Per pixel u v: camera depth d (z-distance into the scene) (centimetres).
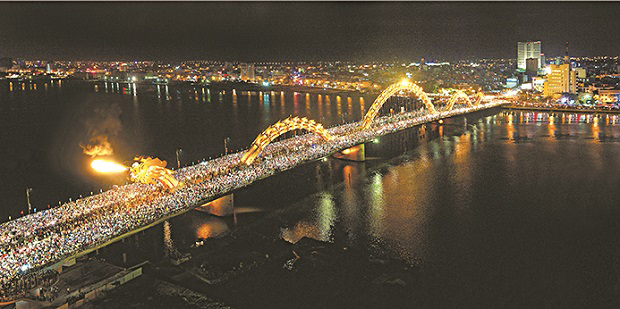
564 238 11081
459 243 10862
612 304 8462
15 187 16175
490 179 15938
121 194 11806
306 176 16200
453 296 8738
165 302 8525
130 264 9744
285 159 15275
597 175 16238
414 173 16825
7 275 8300
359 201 13712
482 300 8612
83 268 9219
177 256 9900
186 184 12469
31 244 9231
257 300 8625
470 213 12712
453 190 14738
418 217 12456
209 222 12056
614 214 12519
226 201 12238
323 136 17600
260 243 10738
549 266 9769
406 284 9112
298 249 10450
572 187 14912
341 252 10375
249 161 14412
